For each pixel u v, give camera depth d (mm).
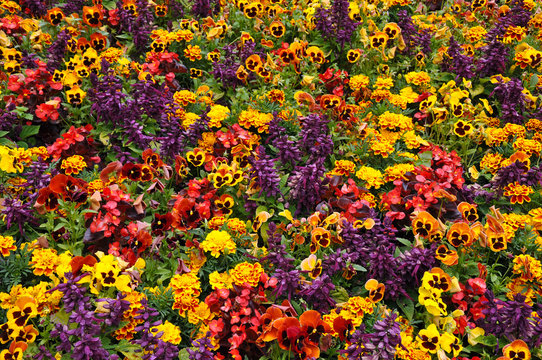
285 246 1250
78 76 1541
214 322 1184
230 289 1201
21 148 1371
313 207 1377
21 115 1423
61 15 1705
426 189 1339
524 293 1285
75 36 1722
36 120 1473
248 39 1700
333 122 1525
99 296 1189
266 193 1368
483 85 1720
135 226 1249
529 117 1603
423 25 1853
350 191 1356
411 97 1621
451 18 1917
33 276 1247
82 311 1112
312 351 1132
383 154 1475
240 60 1641
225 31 1749
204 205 1314
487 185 1417
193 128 1442
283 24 1809
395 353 1156
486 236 1273
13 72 1548
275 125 1436
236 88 1614
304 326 1122
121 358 1185
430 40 1776
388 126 1532
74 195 1263
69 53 1688
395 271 1256
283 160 1398
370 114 1572
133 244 1238
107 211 1255
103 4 1811
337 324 1147
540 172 1420
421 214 1275
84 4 1881
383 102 1611
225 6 1858
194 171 1475
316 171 1336
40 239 1241
